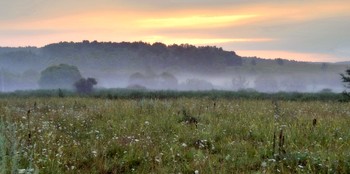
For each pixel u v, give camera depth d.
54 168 6.91
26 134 9.48
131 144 8.80
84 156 7.94
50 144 8.69
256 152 8.23
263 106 19.11
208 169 7.05
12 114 14.07
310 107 19.94
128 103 19.70
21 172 5.86
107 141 9.38
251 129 10.95
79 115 14.20
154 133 10.61
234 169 7.23
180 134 10.40
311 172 6.73
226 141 9.71
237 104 20.22
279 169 7.14
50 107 18.73
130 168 7.65
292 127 10.65
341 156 7.55
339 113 15.95
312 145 8.88
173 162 7.59
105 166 7.34
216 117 13.91
